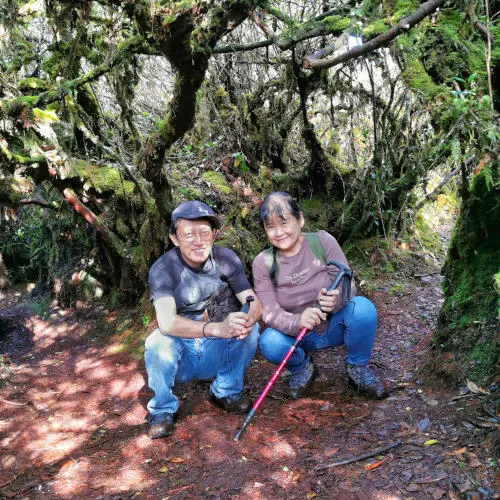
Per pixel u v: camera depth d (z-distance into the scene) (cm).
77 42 349
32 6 340
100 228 464
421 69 271
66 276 527
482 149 249
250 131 516
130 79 360
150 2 236
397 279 468
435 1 224
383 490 228
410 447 253
